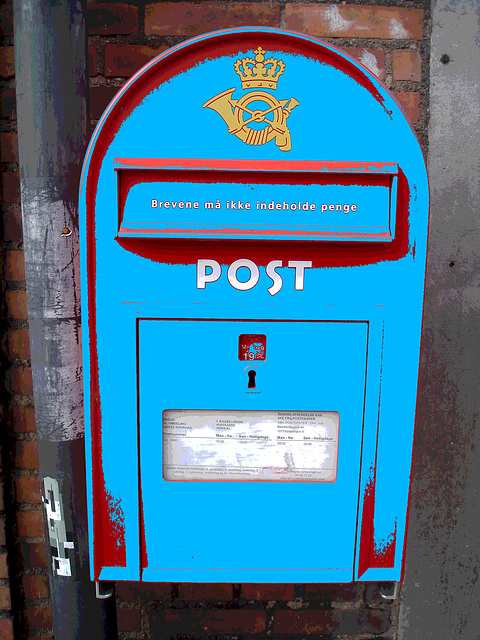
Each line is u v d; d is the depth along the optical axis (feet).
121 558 2.68
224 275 2.46
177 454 2.63
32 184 2.72
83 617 3.12
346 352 2.52
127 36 3.74
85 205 2.36
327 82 2.37
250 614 4.26
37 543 4.24
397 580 2.70
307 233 2.37
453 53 3.67
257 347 2.53
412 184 2.41
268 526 2.69
